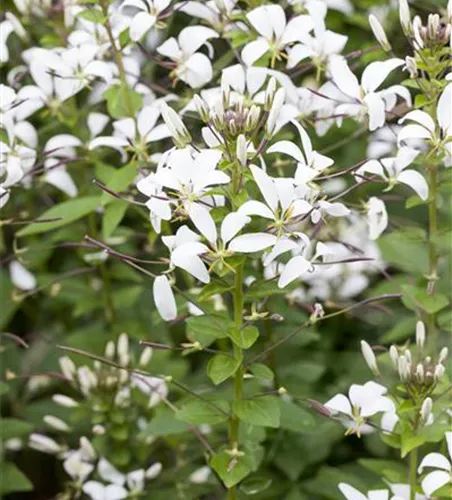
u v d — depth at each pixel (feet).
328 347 3.80
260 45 3.17
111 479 3.37
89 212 3.39
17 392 3.82
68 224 3.59
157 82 3.62
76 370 3.51
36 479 3.94
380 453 3.66
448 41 3.00
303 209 2.84
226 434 3.53
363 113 3.08
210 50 3.34
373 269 3.80
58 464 3.86
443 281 3.51
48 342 3.66
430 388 2.95
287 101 3.22
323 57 3.24
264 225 3.03
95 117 3.43
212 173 2.84
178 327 3.80
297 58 3.18
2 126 3.23
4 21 3.62
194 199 2.85
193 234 2.87
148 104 3.39
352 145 3.80
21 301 3.69
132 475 3.36
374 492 3.05
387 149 3.69
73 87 3.31
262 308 3.16
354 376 3.69
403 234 3.22
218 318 2.96
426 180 3.20
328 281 3.79
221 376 2.92
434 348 3.26
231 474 3.02
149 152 3.39
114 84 3.33
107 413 3.38
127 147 3.25
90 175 3.60
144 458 3.43
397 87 3.07
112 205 3.27
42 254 3.74
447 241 3.17
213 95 3.16
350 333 3.89
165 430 3.25
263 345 3.48
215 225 2.89
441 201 3.45
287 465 3.46
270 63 3.30
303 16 3.19
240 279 2.93
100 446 3.40
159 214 2.86
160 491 3.46
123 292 3.63
